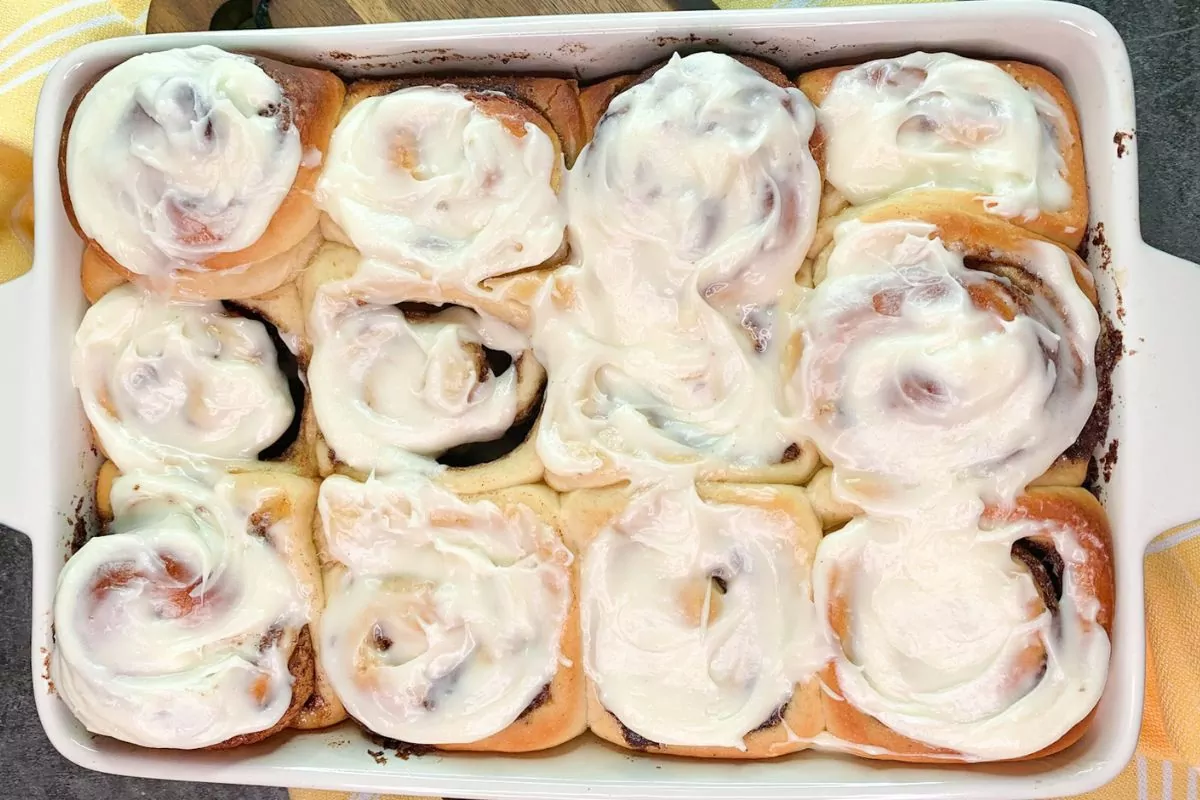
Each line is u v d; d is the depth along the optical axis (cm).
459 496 61
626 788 60
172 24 68
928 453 60
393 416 62
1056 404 60
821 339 60
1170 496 60
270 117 61
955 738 60
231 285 62
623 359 61
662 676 61
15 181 68
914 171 61
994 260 60
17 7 67
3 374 62
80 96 62
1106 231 61
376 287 62
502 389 62
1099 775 60
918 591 60
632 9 67
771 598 60
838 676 60
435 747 62
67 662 60
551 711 61
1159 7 68
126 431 62
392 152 61
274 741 62
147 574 61
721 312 61
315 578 62
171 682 60
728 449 61
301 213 62
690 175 60
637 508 61
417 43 62
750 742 61
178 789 71
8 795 71
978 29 61
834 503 61
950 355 59
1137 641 60
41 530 61
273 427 63
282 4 68
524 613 61
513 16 65
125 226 61
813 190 61
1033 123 60
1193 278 60
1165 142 68
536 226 61
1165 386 60
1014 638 59
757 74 61
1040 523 60
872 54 62
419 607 61
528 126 61
